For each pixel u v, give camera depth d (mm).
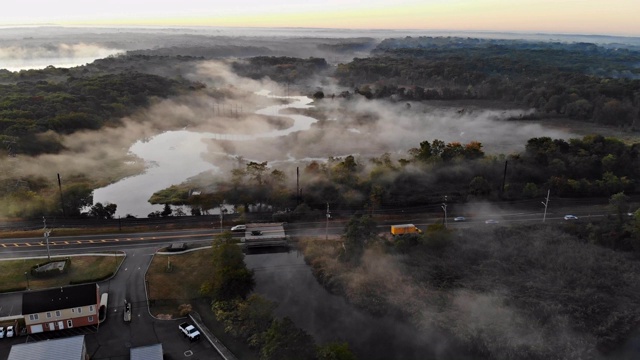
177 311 76125
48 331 69500
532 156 142000
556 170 136750
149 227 106375
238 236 103562
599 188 129250
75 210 117688
